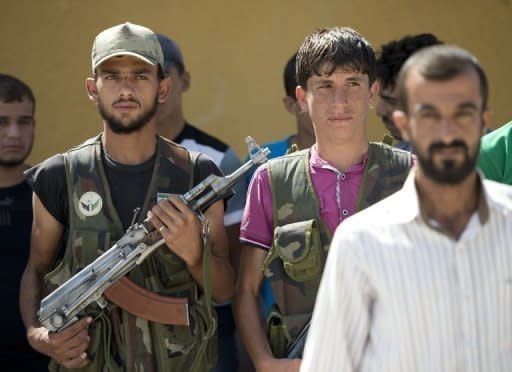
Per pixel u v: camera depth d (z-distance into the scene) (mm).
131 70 3656
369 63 3631
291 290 3561
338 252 2645
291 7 5969
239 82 5980
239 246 4461
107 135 3742
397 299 2590
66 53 5922
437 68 2492
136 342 3586
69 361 3557
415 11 6012
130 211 3674
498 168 3672
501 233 2600
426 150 2498
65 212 3713
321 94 3590
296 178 3635
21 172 4508
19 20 5895
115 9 5922
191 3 5941
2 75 4543
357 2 5996
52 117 5914
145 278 3641
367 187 3584
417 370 2596
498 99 6047
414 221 2602
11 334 4375
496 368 2594
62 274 3680
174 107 4902
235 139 5980
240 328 3656
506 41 6039
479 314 2580
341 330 2656
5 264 4402
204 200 3531
